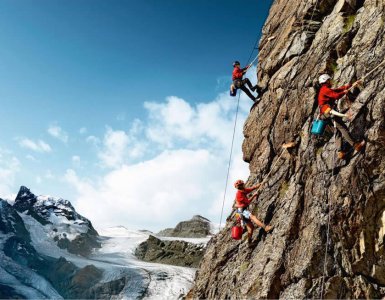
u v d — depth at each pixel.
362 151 9.45
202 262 15.38
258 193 12.99
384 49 10.01
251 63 16.30
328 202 9.88
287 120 12.94
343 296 9.28
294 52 13.85
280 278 10.43
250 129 15.30
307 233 10.11
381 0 10.87
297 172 11.46
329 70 11.71
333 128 10.30
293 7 15.62
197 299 14.12
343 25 12.00
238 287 11.57
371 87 9.84
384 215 9.02
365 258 9.16
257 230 12.27
